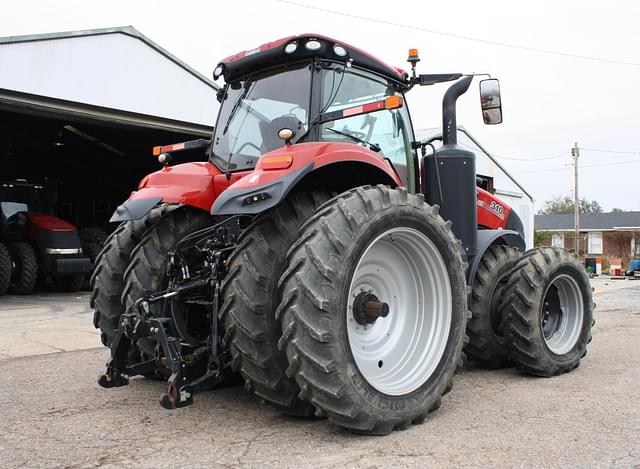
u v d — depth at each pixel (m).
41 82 10.70
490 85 4.41
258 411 3.46
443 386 3.36
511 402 3.69
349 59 3.84
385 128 4.22
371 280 3.38
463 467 2.59
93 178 19.09
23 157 17.70
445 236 3.47
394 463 2.63
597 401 3.69
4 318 8.24
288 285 2.91
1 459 2.72
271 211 3.23
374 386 3.02
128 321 3.19
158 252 3.82
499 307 4.54
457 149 4.41
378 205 3.14
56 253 12.17
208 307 3.54
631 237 40.22
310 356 2.82
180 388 2.93
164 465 2.63
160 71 12.45
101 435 3.05
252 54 3.93
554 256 4.54
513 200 22.08
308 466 2.60
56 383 4.23
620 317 8.34
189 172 3.99
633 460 2.67
